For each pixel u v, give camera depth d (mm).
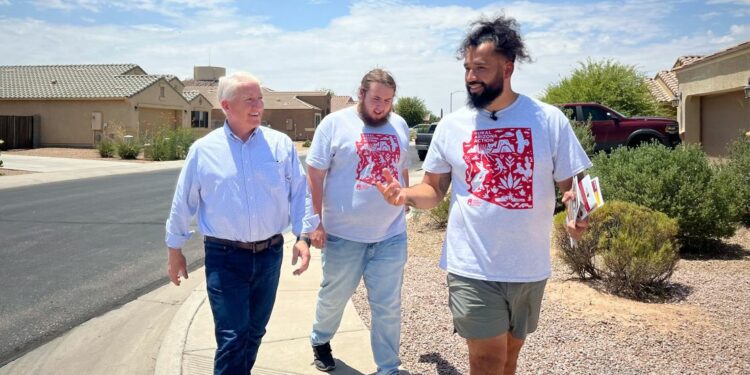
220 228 3252
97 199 14258
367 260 3924
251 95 3232
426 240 9070
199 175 3270
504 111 2914
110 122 36344
